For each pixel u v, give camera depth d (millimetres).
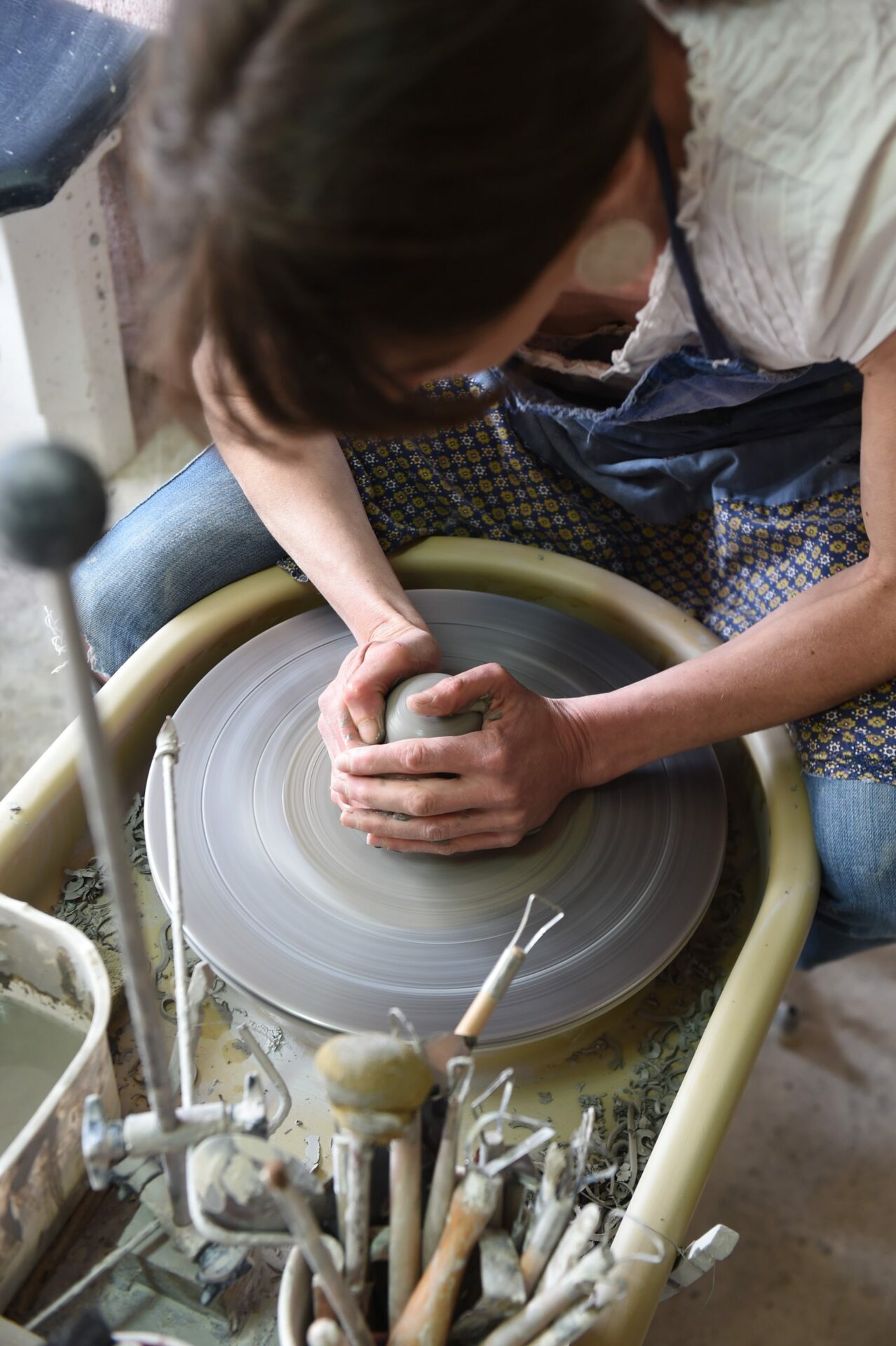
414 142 534
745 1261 1402
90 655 1302
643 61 605
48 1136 716
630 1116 906
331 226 540
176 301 617
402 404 647
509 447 1302
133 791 1112
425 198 546
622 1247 751
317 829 1024
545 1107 915
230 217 549
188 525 1240
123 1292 738
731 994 901
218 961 912
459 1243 573
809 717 1133
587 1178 643
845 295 803
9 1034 885
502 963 649
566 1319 575
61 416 2104
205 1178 570
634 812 1044
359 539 1165
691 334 929
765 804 1089
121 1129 593
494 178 555
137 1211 778
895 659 1037
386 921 959
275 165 532
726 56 717
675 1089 927
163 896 948
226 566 1240
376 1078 513
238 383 652
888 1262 1407
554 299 691
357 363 606
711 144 740
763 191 749
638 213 781
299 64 526
